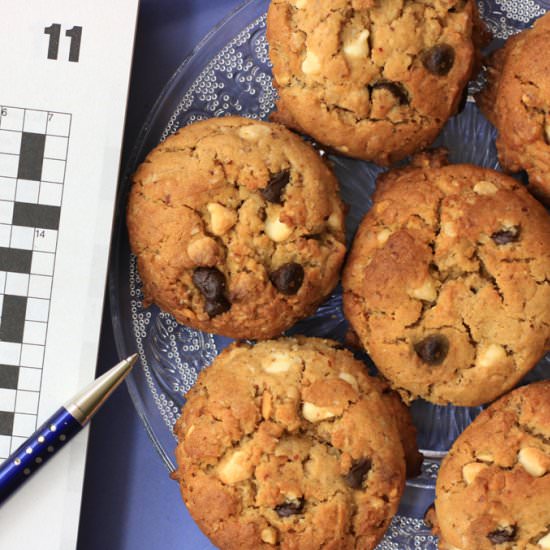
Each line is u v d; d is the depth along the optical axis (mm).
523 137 542
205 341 568
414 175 549
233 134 544
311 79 542
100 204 550
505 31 568
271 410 529
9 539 550
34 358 551
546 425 526
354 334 554
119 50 550
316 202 542
